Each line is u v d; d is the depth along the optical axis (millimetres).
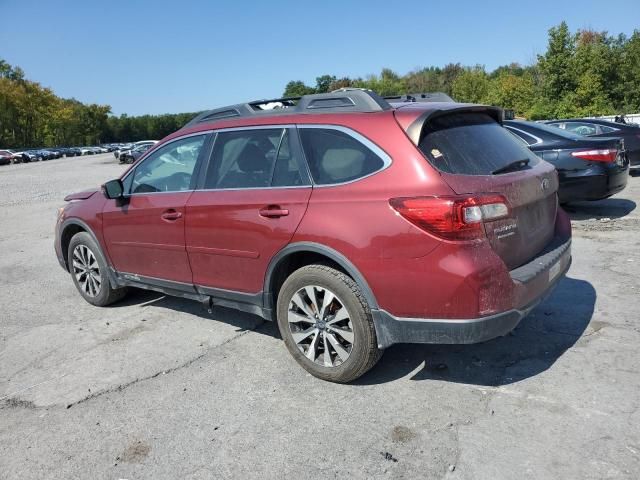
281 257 3605
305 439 2986
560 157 7930
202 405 3424
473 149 3373
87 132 101062
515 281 3102
